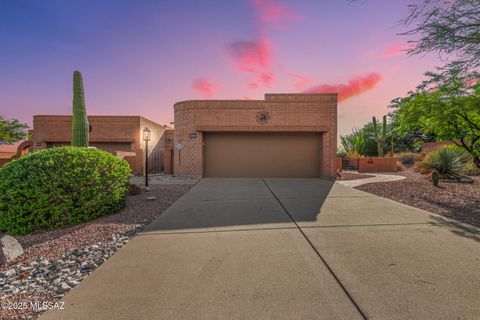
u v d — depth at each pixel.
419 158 15.67
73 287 2.37
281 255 2.93
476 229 3.72
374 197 6.36
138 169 12.98
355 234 3.59
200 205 5.61
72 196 4.34
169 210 5.18
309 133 11.03
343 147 18.72
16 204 4.04
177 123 11.34
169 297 2.14
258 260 2.81
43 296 2.24
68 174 4.27
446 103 7.22
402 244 3.19
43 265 2.85
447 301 2.03
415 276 2.41
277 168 11.11
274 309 1.97
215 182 9.45
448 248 3.04
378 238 3.41
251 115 10.81
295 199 6.19
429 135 21.59
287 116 10.73
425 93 7.54
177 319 1.86
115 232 3.87
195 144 10.94
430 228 3.79
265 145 11.13
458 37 4.72
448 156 8.98
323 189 7.71
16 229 3.99
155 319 1.87
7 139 21.67
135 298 2.13
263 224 4.16
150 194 7.02
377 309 1.95
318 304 2.02
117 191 5.04
